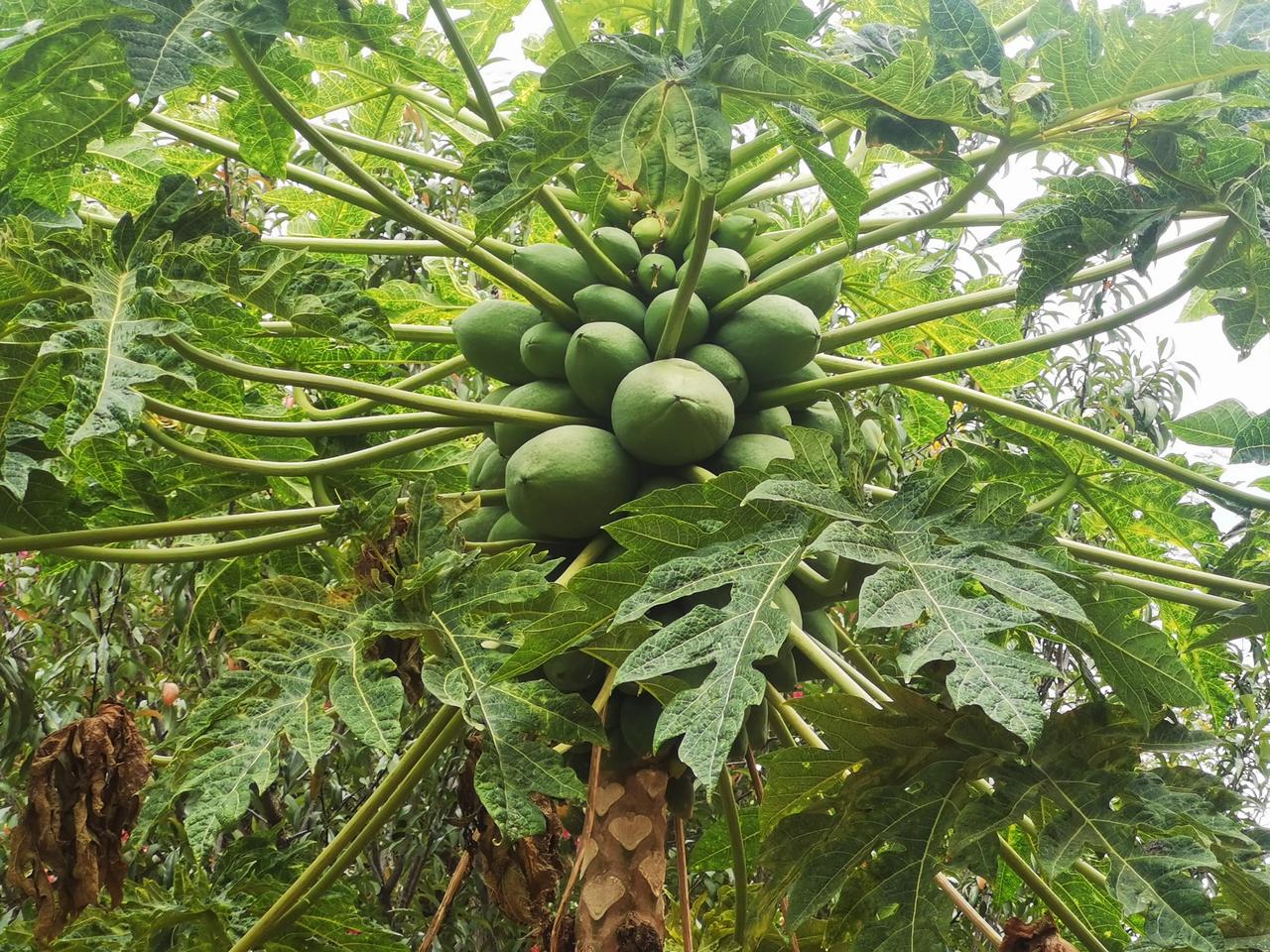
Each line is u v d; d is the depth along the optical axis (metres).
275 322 3.17
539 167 2.52
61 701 5.59
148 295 2.46
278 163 3.06
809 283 3.09
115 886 2.59
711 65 2.46
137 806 2.61
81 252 2.64
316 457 3.40
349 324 2.75
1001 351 2.85
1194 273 2.79
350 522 2.64
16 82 2.61
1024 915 5.25
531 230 3.98
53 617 5.83
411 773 2.78
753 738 2.85
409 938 5.64
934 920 2.40
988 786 2.96
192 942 3.10
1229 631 2.82
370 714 2.33
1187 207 2.73
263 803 5.59
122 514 3.16
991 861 2.35
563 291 3.01
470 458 3.43
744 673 2.08
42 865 2.50
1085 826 2.35
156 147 3.59
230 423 2.77
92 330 2.41
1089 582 2.38
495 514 3.01
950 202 2.83
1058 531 3.97
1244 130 2.78
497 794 2.25
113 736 2.60
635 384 2.70
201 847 2.15
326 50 3.41
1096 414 5.86
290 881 3.13
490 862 2.80
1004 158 2.75
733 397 2.88
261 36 2.64
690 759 1.98
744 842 3.40
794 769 2.62
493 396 3.13
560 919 2.80
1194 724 6.26
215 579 3.52
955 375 4.17
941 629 2.11
